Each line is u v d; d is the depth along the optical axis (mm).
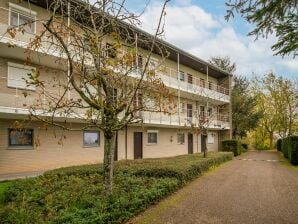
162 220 6539
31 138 15688
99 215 5742
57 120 16234
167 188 8695
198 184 10766
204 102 31281
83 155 18359
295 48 8258
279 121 43844
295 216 6996
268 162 22141
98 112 7273
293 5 7484
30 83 5914
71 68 6531
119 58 7570
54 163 16625
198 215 6953
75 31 7602
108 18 7566
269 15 7801
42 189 8273
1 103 13305
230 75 35688
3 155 14430
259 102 46688
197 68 31516
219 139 35875
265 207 7738
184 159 14977
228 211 7320
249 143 49000
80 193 7496
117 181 8922
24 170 15227
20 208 6723
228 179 12211
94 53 6965
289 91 42094
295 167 18500
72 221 5527
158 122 22922
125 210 6461
